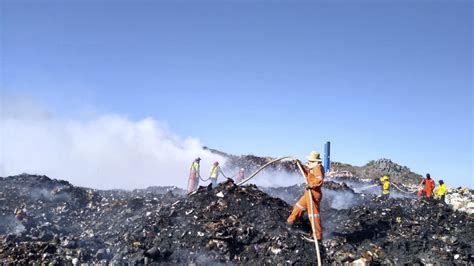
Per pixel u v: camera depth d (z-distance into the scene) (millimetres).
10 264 9555
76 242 10961
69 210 15742
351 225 13250
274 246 11219
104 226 14000
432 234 13500
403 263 11164
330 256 11273
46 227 13148
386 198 19750
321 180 11695
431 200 17656
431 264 11445
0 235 11711
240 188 14156
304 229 12547
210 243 11117
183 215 12742
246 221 12555
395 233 13250
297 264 10617
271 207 13359
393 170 47219
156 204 15766
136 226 12680
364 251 11711
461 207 23469
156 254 10398
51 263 9695
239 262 10672
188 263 10289
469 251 12445
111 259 10297
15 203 15758
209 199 13547
